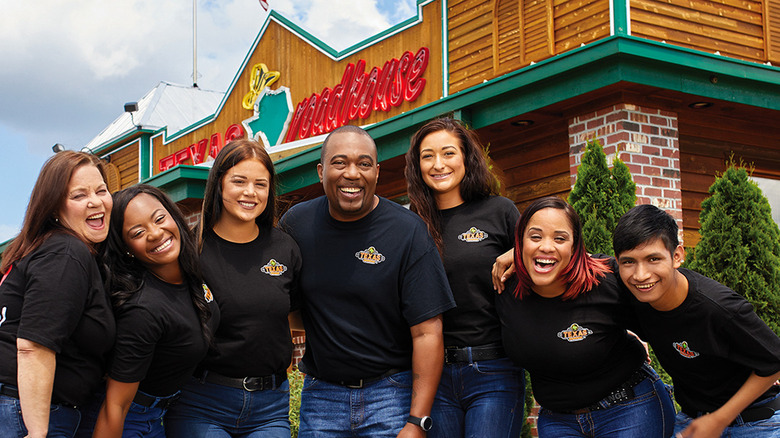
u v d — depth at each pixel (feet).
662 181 20.48
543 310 10.44
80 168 9.29
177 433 10.46
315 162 29.43
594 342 10.21
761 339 9.32
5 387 8.61
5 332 8.76
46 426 8.50
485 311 11.26
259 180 10.64
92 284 9.18
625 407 10.47
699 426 9.83
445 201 11.98
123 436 9.97
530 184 24.86
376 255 10.95
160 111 55.57
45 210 9.10
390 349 11.10
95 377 9.45
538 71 20.63
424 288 10.85
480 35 25.88
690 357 9.82
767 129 24.53
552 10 23.13
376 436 10.91
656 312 9.86
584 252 10.39
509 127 23.89
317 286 11.09
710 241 17.01
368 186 10.75
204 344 10.09
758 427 9.82
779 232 16.96
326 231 11.21
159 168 44.70
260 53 38.63
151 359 9.68
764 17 22.80
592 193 18.03
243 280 10.52
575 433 10.82
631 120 20.25
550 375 10.68
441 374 11.33
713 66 20.02
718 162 23.80
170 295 9.93
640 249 9.43
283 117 36.63
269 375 10.76
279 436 10.72
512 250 10.77
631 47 18.67
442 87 27.40
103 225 9.50
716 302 9.41
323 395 11.28
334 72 33.73
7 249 9.25
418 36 29.04
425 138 11.85
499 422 10.95
